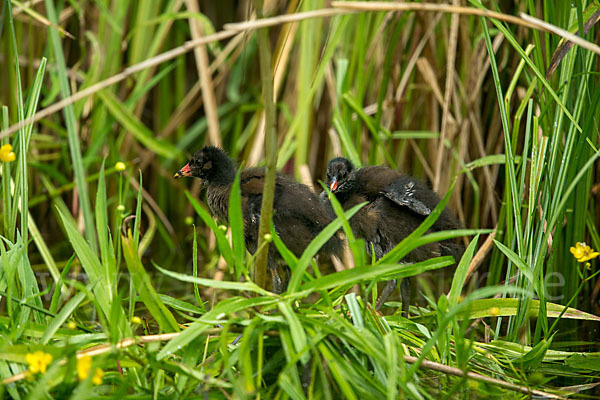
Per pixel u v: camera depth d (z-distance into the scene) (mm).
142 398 6086
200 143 15719
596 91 8312
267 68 6000
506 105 9211
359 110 11523
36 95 8445
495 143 11898
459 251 9789
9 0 8156
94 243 10758
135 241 7297
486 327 8344
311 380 6012
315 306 6609
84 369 5477
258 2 5859
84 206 10688
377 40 11961
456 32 11211
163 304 6836
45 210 14336
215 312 6203
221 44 15578
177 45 14766
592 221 10211
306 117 12188
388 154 11883
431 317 8656
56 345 6453
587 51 8719
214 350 7164
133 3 13680
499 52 11586
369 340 6273
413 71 12461
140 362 6102
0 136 6621
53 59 13156
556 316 8586
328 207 10148
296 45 13188
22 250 7062
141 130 12898
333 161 10398
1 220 11602
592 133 9109
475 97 11664
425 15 11867
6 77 13688
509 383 6785
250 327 6102
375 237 9750
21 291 7379
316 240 6434
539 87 8969
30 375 5777
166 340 6523
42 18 10180
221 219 10016
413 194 9555
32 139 13578
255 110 14773
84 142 13859
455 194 12242
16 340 6398
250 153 13664
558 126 8469
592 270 10703
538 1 10914
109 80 6254
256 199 9086
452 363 7453
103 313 6680
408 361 6633
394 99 12367
